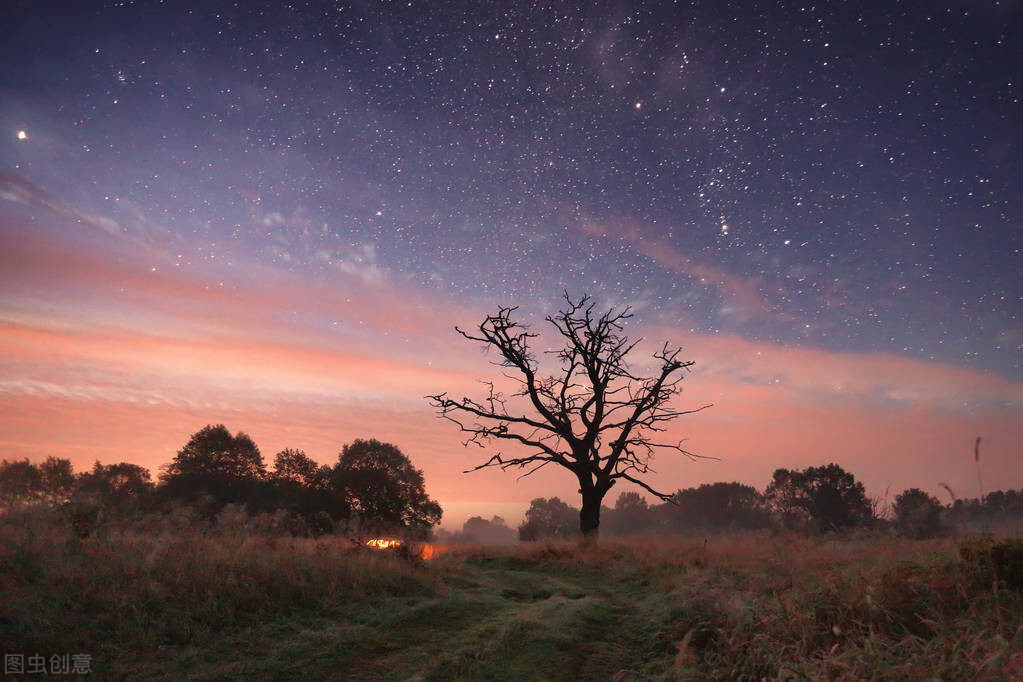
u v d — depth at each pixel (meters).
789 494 58.16
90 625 6.55
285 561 9.65
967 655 4.52
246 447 51.22
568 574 13.50
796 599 7.08
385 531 12.90
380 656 6.70
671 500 21.83
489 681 6.01
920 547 9.34
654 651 7.02
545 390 22.42
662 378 22.00
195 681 5.71
